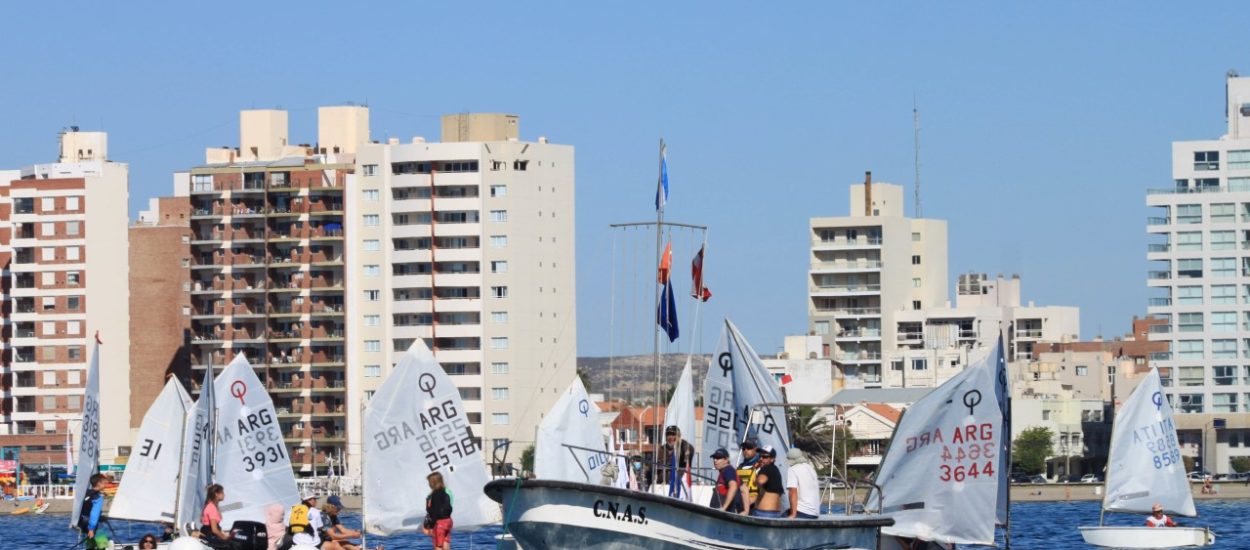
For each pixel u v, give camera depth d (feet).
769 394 297.74
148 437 346.74
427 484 325.62
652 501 229.66
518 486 234.38
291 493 335.47
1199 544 422.82
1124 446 429.79
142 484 346.74
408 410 325.01
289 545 273.75
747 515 230.48
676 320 309.63
